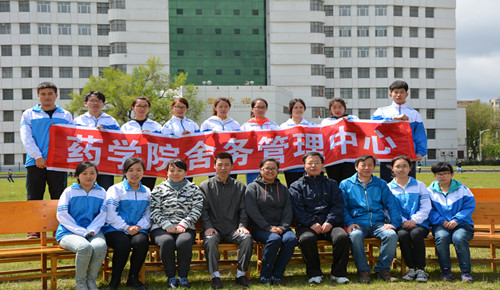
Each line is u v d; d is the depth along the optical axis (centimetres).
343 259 618
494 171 4419
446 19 6225
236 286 598
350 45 6122
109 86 3997
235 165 849
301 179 677
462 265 617
